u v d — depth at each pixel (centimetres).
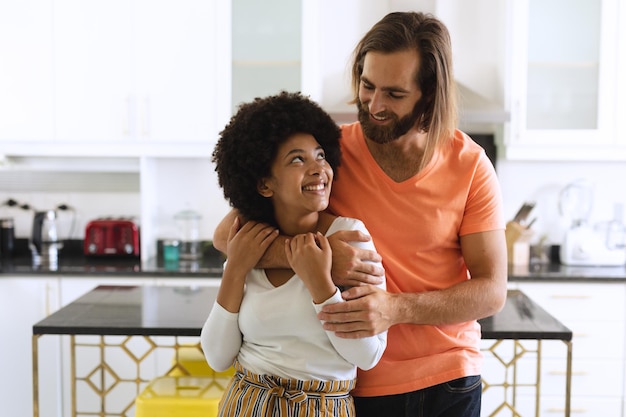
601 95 321
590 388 314
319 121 138
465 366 147
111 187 364
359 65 146
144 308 217
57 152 327
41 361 313
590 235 338
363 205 150
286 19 326
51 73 322
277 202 139
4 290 316
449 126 142
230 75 324
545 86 324
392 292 148
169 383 206
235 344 143
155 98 324
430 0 336
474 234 148
